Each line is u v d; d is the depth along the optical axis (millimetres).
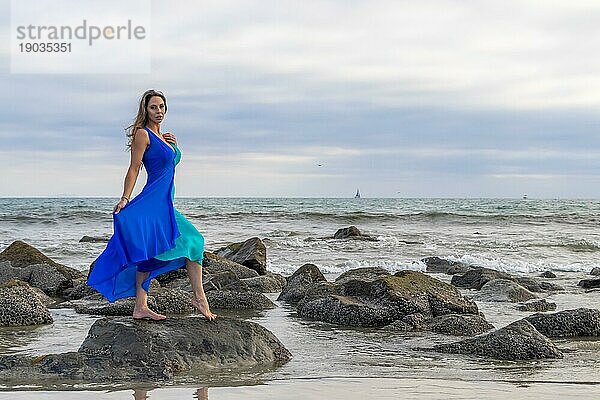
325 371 7848
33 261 16828
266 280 16734
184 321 8008
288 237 33406
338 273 21016
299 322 11867
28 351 9117
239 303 13539
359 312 11680
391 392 6645
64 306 13453
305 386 6887
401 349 9484
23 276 15977
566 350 9453
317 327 11375
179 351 7625
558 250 28859
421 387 6895
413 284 12414
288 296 14594
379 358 8781
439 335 10703
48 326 11203
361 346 9688
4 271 16141
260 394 6531
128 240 7457
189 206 68375
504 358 8859
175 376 7289
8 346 9469
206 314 8070
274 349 8336
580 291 16875
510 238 34000
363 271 16312
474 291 16484
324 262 23266
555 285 17359
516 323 9461
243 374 7504
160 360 7449
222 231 36719
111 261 7570
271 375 7496
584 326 10852
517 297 14898
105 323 7867
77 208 58281
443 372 7918
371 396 6465
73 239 31312
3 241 30141
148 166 7668
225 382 7074
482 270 17906
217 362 7742
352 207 67625
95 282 7574
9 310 11352
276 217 44938
